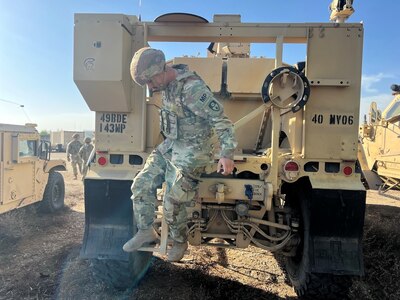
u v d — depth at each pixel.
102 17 2.74
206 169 2.41
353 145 2.85
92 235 2.96
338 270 2.72
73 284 3.47
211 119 2.12
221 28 2.98
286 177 2.85
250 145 4.21
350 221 2.78
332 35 2.84
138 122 2.98
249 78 3.90
